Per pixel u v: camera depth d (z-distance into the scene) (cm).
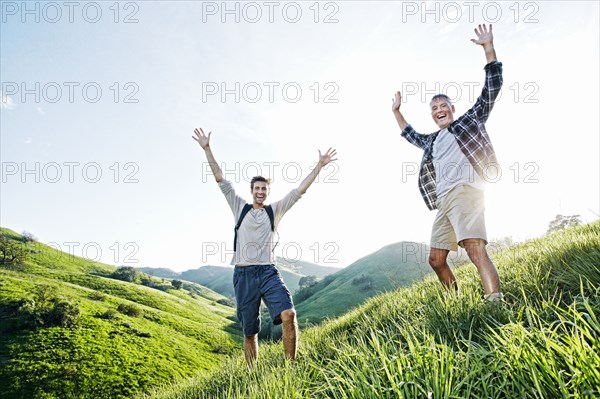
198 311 11706
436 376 163
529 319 183
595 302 218
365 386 181
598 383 128
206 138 495
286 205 463
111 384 5781
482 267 324
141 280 14175
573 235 432
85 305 8588
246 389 285
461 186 350
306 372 277
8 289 8206
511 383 155
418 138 445
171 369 6569
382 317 400
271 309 412
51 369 5866
